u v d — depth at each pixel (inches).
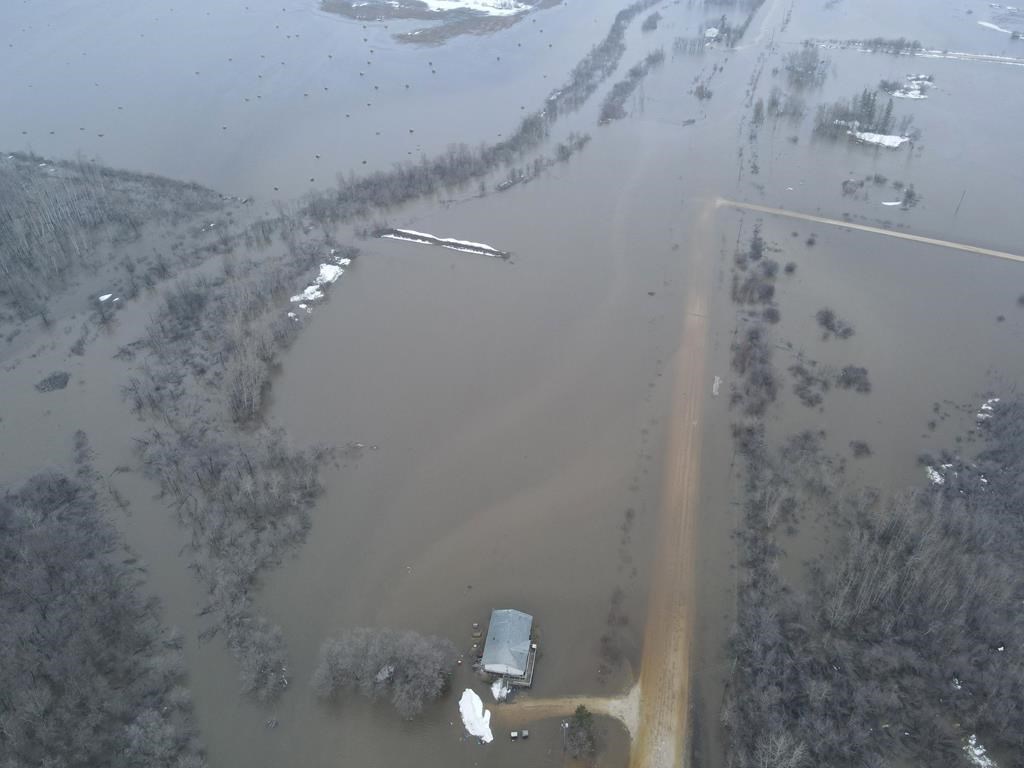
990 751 2062.0
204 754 2133.4
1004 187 4795.8
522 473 2984.7
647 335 3663.9
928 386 3324.3
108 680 2285.9
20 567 2544.3
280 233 4512.8
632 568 2610.7
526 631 2348.7
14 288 4001.0
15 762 2009.1
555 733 2156.7
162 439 3147.1
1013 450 2930.6
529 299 3946.9
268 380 3474.4
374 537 2755.9
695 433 3127.5
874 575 2385.6
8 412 3319.4
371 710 2234.3
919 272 4045.3
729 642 2369.6
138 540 2741.1
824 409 3221.0
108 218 4571.9
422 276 4160.9
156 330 3740.2
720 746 2116.1
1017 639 2262.6
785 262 4143.7
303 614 2503.7
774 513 2714.1
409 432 3186.5
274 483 2871.6
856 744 2053.4
